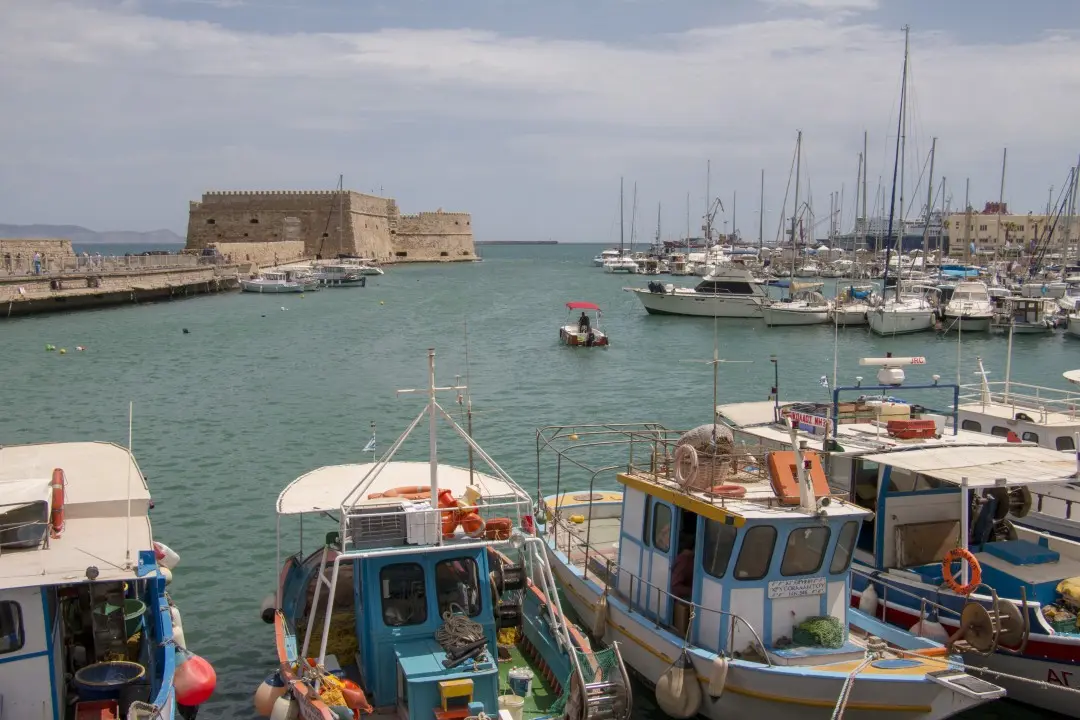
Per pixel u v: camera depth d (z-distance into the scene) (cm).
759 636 1432
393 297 10875
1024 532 1822
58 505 1303
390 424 3769
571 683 1267
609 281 14475
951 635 1561
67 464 1573
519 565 1541
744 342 6831
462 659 1253
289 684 1304
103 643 1309
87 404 4162
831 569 1458
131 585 1447
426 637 1318
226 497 2738
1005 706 1575
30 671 1151
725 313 8288
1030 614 1517
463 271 17538
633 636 1606
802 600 1452
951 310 7431
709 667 1412
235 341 6512
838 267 13075
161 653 1315
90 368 5206
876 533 1714
